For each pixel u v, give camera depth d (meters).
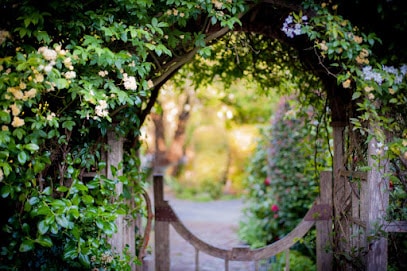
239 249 3.45
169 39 2.38
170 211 3.56
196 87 4.01
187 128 13.54
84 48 2.28
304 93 3.63
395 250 2.90
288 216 4.80
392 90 2.36
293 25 2.55
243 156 12.41
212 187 12.20
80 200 2.36
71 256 2.22
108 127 2.65
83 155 2.58
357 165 2.86
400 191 2.59
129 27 2.14
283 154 5.09
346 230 3.08
